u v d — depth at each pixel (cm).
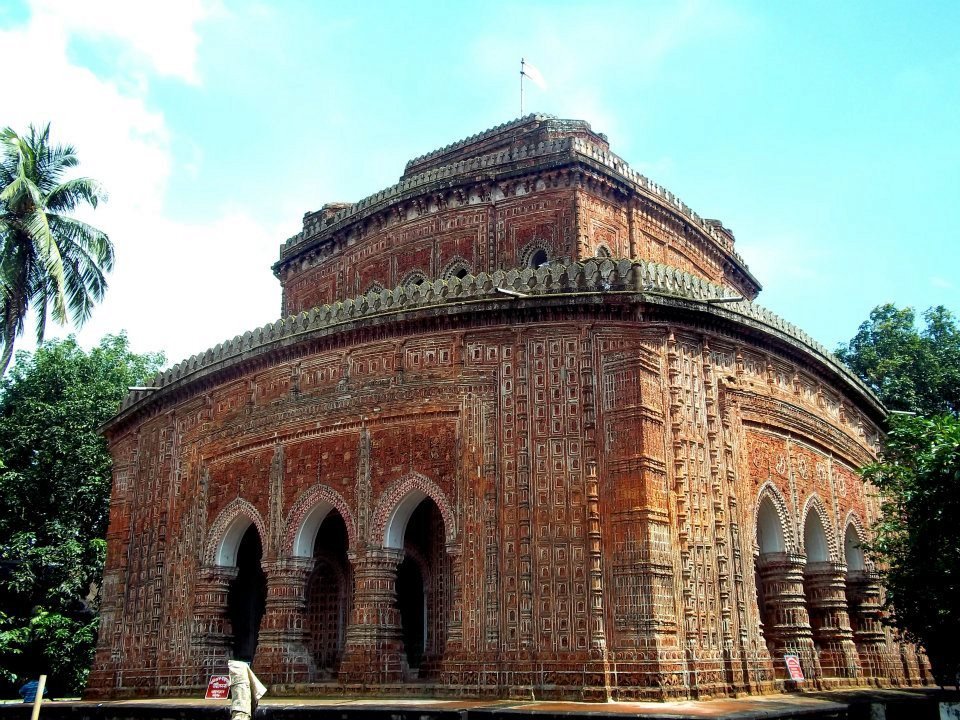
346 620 1786
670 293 1466
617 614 1320
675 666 1290
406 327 1571
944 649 1480
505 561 1393
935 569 1394
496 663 1352
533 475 1416
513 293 1469
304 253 2206
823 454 1839
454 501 1455
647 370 1423
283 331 1733
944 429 1442
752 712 1093
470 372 1500
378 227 2044
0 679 2386
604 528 1365
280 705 1250
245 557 1959
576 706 1198
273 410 1705
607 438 1405
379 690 1425
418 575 1775
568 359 1454
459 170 1930
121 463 2127
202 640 1692
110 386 2798
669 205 1991
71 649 2361
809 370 1842
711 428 1496
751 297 2428
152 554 1895
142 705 1388
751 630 1446
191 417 1903
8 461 2594
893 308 2947
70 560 2462
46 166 1923
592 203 1842
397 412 1539
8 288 1814
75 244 1912
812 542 1784
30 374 2806
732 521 1483
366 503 1531
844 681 1650
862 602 1880
